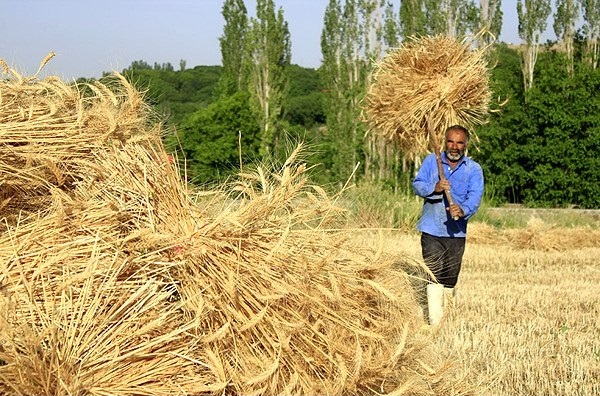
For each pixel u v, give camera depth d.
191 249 3.99
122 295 3.74
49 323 3.56
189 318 3.83
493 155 31.58
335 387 3.94
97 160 4.37
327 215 4.61
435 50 7.90
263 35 35.41
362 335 4.26
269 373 3.72
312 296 4.15
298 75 64.50
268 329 3.97
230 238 4.11
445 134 7.29
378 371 4.14
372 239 4.90
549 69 31.69
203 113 27.03
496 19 38.78
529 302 9.03
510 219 19.92
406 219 11.35
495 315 8.06
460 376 5.18
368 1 35.03
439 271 7.04
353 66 34.44
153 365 3.67
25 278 3.72
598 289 10.13
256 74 35.56
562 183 30.66
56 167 4.19
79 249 3.90
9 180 4.16
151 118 4.88
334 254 4.44
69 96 4.63
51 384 3.39
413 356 4.57
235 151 26.03
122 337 3.65
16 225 4.09
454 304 8.54
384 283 4.49
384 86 8.16
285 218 4.44
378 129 8.48
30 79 4.75
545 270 12.48
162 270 3.89
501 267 12.85
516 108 31.72
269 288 4.03
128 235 4.02
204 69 59.75
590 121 30.14
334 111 31.11
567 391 5.33
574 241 15.95
